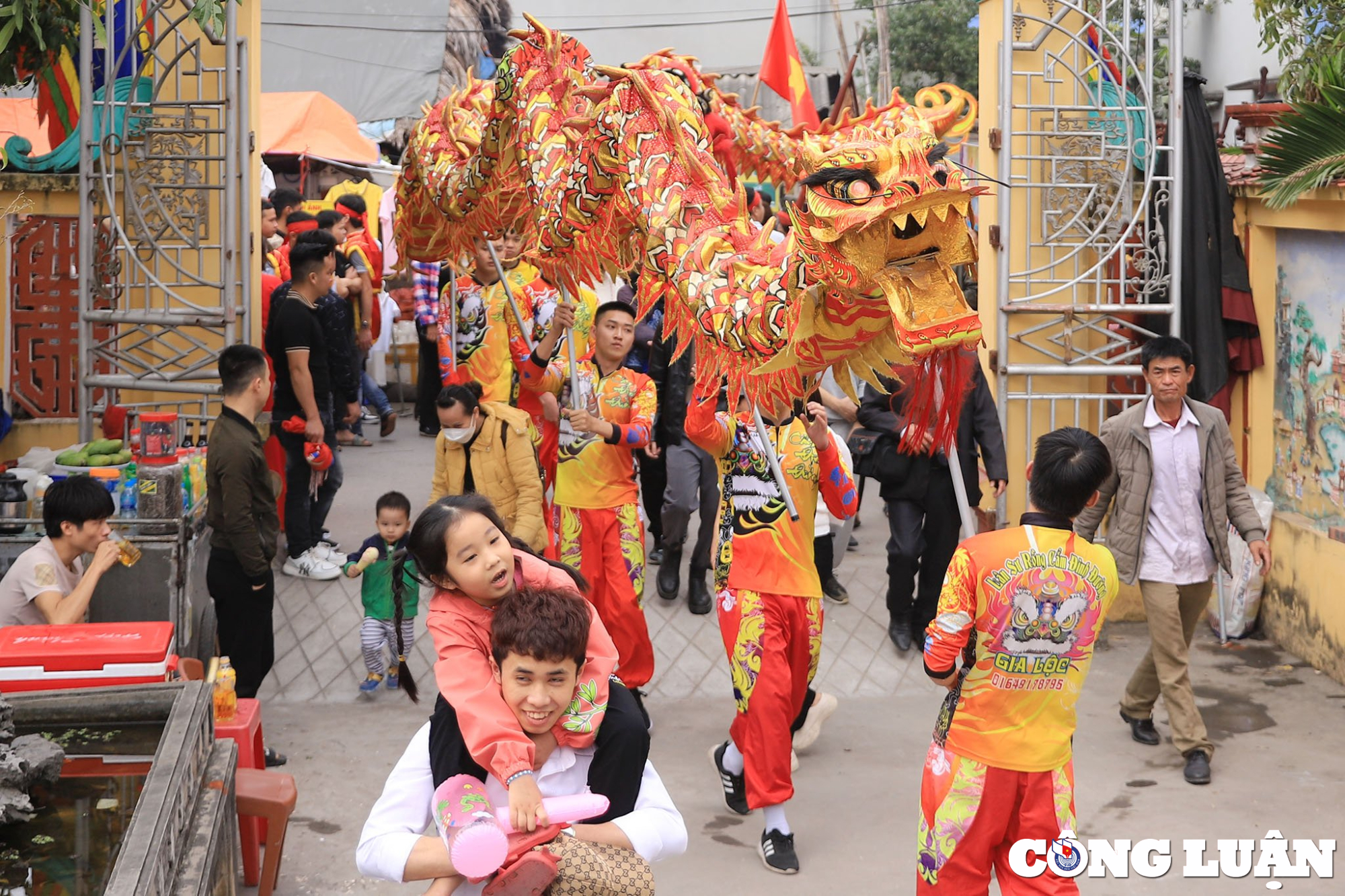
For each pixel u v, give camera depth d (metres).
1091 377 7.61
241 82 6.83
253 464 5.34
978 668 3.63
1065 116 7.42
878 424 6.61
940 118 4.25
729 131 4.92
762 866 4.78
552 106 5.12
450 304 7.61
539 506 6.25
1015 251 7.51
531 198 5.21
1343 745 5.80
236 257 7.22
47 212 7.89
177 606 5.58
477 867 2.44
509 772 2.50
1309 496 6.98
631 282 6.00
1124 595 7.48
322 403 7.37
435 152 6.28
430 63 19.27
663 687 6.54
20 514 5.69
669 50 4.48
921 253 3.20
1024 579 3.56
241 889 4.45
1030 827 3.63
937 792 3.70
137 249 7.11
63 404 8.02
